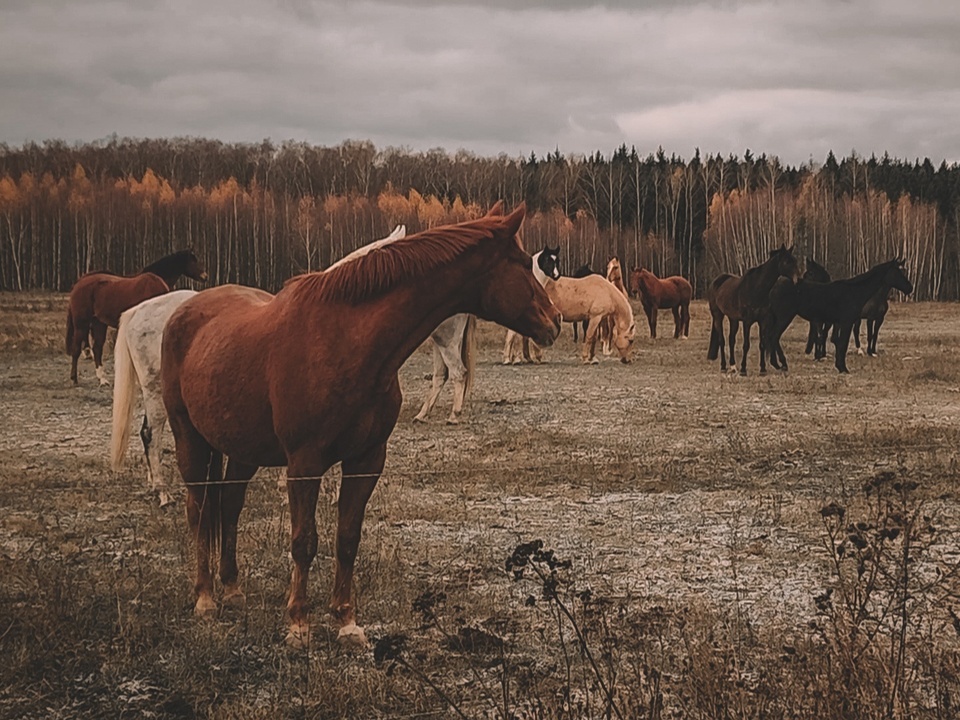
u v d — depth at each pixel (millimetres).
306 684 5262
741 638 5840
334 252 72500
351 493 5855
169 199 75375
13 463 11492
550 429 14016
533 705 4594
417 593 6672
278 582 6867
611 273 32594
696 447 12547
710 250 79750
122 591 6590
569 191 95438
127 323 9617
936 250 79812
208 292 6668
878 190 95750
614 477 10602
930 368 21812
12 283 68812
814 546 7941
